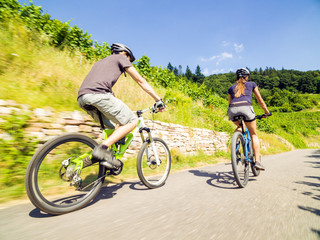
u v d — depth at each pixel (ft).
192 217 5.38
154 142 9.73
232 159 8.64
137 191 8.16
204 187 8.86
